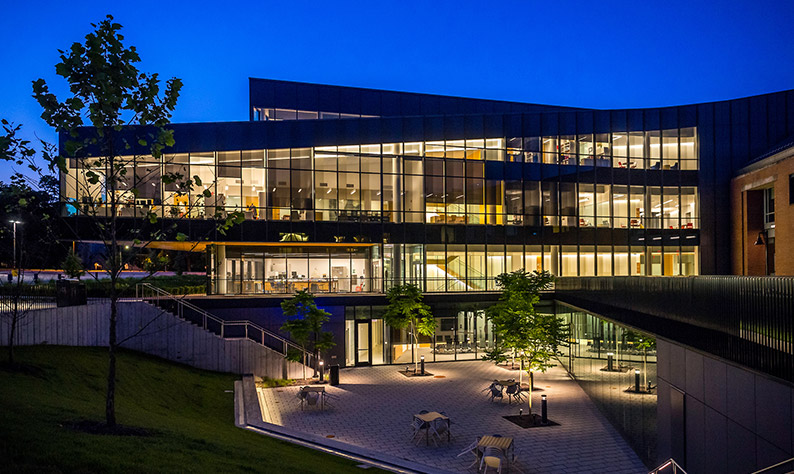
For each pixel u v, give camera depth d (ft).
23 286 90.43
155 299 93.40
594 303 78.43
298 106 161.68
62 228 97.35
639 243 131.34
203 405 69.00
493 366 110.52
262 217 110.52
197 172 107.65
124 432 39.96
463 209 122.11
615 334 69.00
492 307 88.12
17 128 35.58
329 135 115.03
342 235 114.93
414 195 119.55
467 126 122.93
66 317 78.69
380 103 168.96
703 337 41.86
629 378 61.46
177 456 35.50
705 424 42.42
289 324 92.79
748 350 35.19
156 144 39.70
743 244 127.95
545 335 73.41
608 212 130.21
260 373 92.99
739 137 134.62
